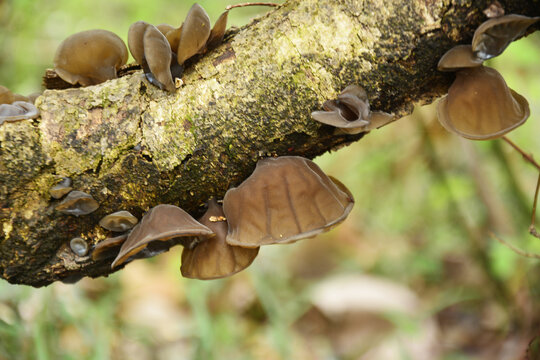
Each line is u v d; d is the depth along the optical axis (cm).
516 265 109
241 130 85
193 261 87
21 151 84
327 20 84
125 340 106
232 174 86
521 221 122
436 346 111
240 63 84
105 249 86
